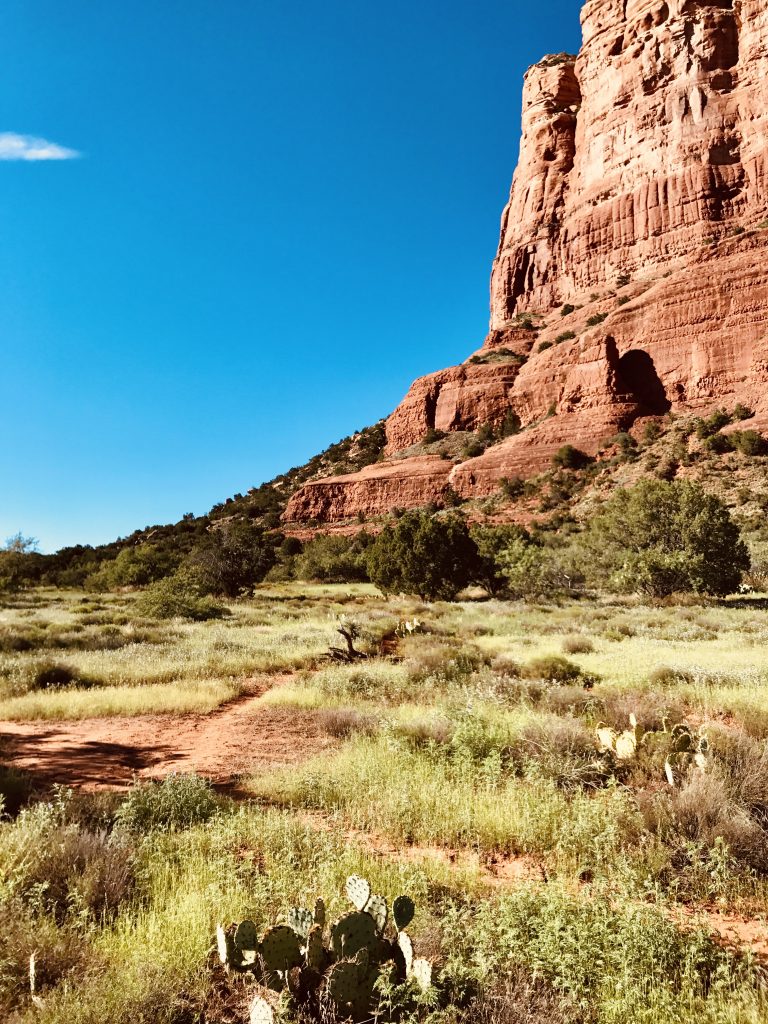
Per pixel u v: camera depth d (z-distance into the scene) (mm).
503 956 3432
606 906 3920
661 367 84625
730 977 3301
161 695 12000
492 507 82438
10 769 7188
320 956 3305
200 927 3771
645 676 12516
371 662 16281
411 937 3549
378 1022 2988
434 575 40688
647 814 5504
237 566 47438
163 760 8297
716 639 20484
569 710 9789
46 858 4484
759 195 93938
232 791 6949
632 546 38312
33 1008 2988
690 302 83625
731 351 79438
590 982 3303
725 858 4613
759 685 11469
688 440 74500
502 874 4910
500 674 13141
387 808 5957
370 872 4590
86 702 11297
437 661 14664
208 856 4918
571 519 69938
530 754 7539
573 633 22812
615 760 7367
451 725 8469
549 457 86625
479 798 6156
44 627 25281
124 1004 2969
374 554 43094
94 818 5684
